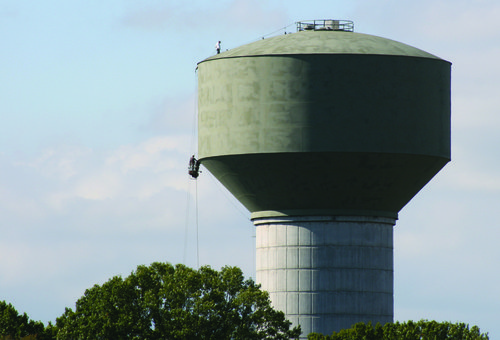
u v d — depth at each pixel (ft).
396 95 595.88
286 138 590.96
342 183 600.80
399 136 594.65
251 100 598.75
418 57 603.26
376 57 593.83
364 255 615.16
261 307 585.63
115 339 577.43
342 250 611.88
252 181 610.65
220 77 610.65
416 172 606.96
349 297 611.88
